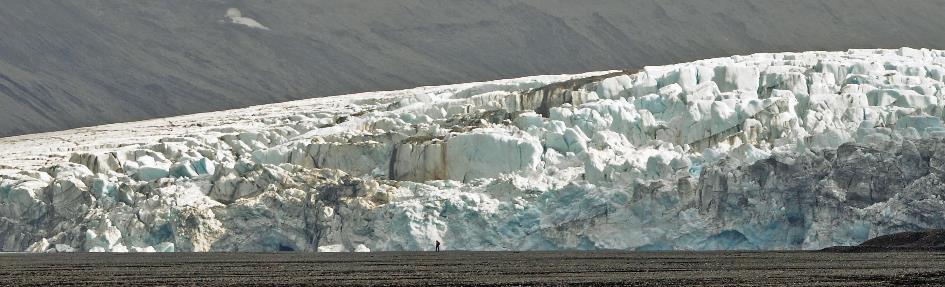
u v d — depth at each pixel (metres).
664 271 189.12
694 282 164.88
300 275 191.00
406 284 170.12
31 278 189.25
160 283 176.62
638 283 165.25
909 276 165.75
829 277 167.62
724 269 190.88
